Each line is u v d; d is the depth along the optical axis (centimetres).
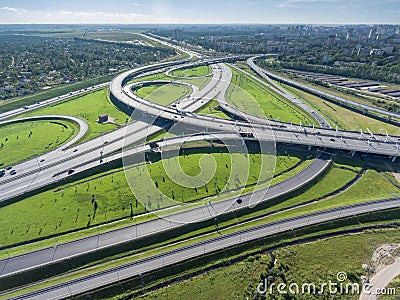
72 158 11994
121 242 7750
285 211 9056
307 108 17588
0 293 6644
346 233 8225
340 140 12675
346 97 19688
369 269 7031
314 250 7631
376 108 16538
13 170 11319
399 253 7481
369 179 10706
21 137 14250
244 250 7662
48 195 9894
